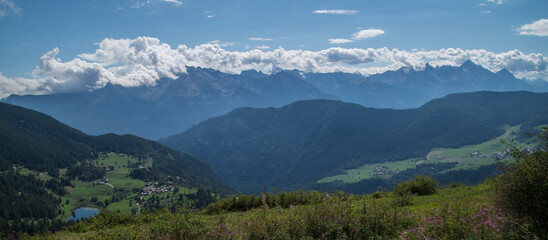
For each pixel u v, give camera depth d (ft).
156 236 41.81
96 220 75.00
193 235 40.37
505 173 35.73
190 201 46.68
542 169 32.04
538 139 34.96
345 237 36.40
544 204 31.73
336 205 43.01
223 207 95.20
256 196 97.50
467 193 83.66
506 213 34.83
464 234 33.27
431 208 56.70
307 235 38.14
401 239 34.99
